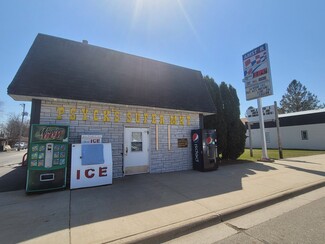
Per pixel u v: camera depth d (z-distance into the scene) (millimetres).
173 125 9984
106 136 8195
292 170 9320
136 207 4797
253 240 3445
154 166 9234
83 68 8141
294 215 4504
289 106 50531
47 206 4891
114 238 3391
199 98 10977
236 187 6504
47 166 6230
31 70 7031
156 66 10617
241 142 13250
